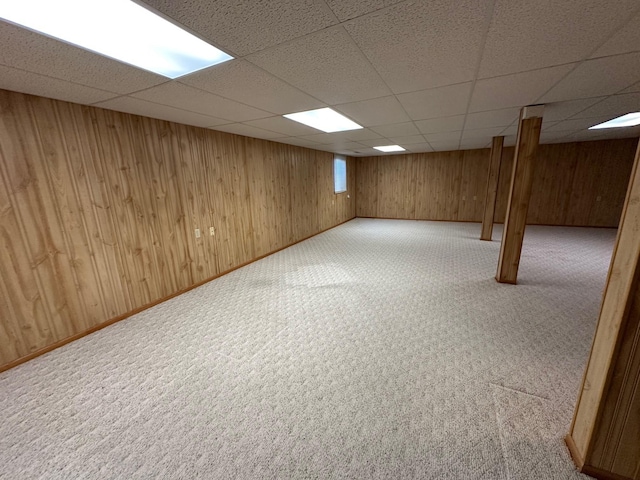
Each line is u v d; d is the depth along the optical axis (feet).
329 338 8.07
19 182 6.95
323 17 3.94
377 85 6.84
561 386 6.02
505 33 4.54
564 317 8.88
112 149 8.76
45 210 7.44
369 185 29.37
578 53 5.36
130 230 9.46
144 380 6.50
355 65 5.65
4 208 6.76
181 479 4.33
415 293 10.98
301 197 19.95
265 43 4.64
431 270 13.48
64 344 7.93
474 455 4.60
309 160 20.72
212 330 8.60
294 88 6.89
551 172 22.68
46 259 7.53
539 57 5.50
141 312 9.83
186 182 11.32
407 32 4.43
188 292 11.53
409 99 8.11
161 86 6.45
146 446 4.90
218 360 7.17
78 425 5.34
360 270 13.83
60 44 4.38
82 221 8.21
